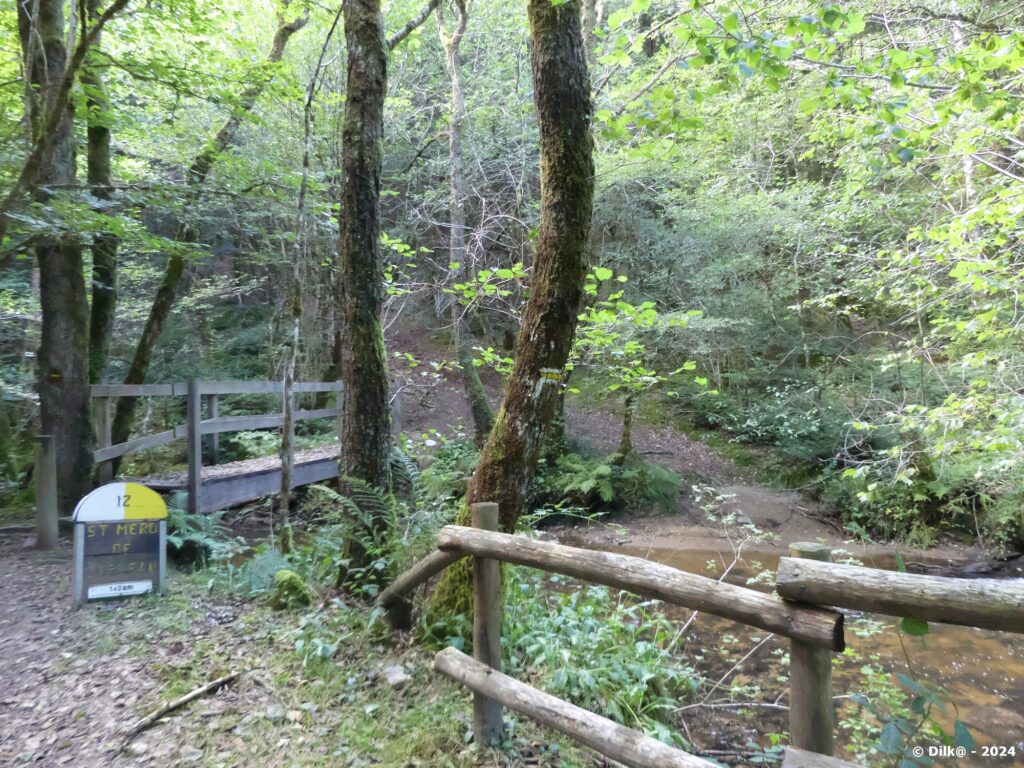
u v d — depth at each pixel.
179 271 9.30
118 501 4.57
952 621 1.47
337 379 13.65
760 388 13.59
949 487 9.14
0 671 3.48
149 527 4.66
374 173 4.86
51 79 6.68
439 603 3.94
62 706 3.11
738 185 11.30
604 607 4.73
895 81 4.34
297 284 6.37
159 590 4.63
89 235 6.77
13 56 7.91
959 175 7.11
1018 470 7.53
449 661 3.00
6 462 8.21
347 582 4.61
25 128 6.73
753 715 4.09
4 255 6.62
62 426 6.78
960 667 4.98
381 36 4.93
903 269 6.64
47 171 6.53
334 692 3.31
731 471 12.40
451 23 15.22
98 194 7.76
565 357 4.00
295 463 8.38
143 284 13.23
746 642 5.39
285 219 10.74
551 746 2.91
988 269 5.56
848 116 6.77
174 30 8.20
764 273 12.21
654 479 11.11
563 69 3.84
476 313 10.88
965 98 4.50
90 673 3.44
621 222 12.59
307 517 7.66
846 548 9.55
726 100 9.79
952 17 6.43
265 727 2.97
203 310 14.55
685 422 14.12
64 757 2.71
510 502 3.93
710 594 1.96
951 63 4.40
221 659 3.61
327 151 11.12
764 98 9.78
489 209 11.88
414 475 5.29
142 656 3.65
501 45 12.69
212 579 4.90
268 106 10.34
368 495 4.61
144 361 9.05
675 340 11.80
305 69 12.03
